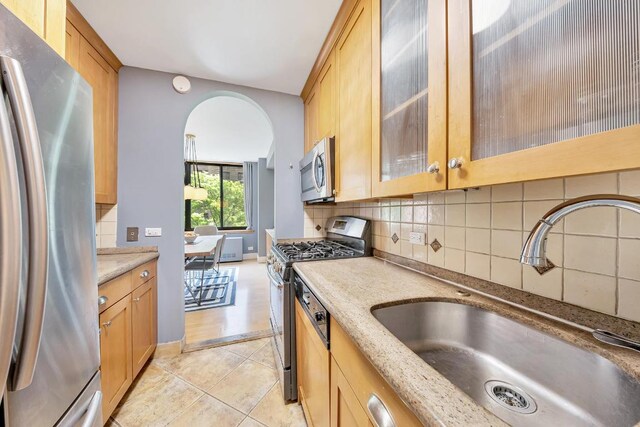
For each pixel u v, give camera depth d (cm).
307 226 240
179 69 199
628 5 42
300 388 142
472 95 66
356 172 132
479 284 98
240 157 555
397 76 101
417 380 47
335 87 160
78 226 77
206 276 436
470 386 73
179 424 136
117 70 190
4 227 48
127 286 151
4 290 48
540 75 54
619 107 43
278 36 163
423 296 95
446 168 73
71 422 71
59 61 69
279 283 158
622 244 62
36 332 55
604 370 58
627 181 61
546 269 77
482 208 97
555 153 49
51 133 66
